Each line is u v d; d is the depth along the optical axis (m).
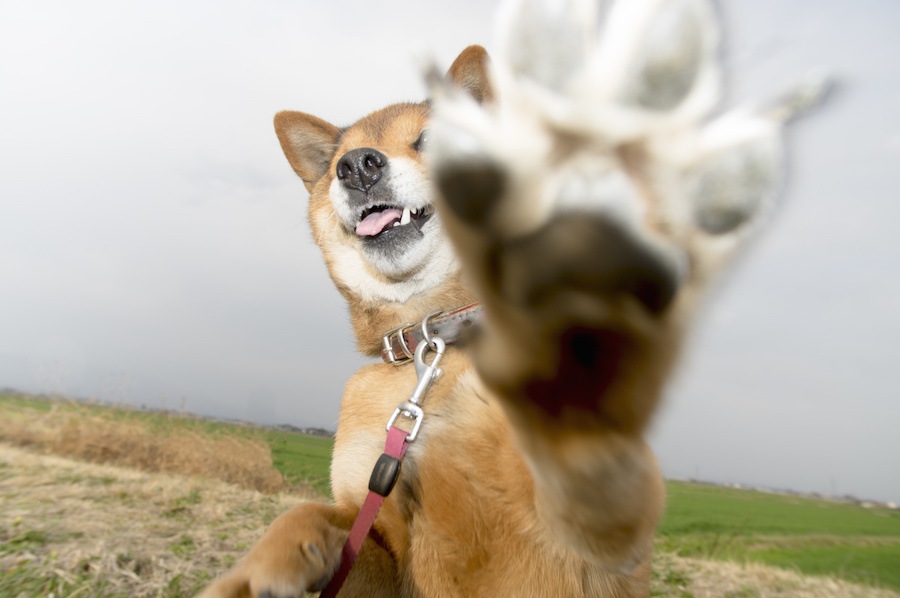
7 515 0.50
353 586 0.24
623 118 0.09
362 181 0.35
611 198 0.09
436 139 0.09
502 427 0.22
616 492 0.13
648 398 0.11
